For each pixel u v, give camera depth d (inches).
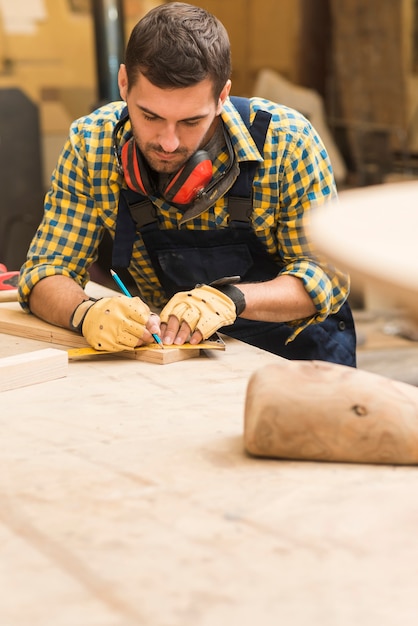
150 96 74.8
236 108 86.7
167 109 74.8
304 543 42.1
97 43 226.4
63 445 55.1
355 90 355.3
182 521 44.4
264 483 49.0
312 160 88.4
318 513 45.3
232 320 80.5
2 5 301.9
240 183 86.6
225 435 56.8
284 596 37.4
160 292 99.9
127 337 75.5
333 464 51.8
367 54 350.9
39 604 37.0
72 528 43.8
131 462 52.1
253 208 88.7
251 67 372.8
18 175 251.4
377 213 38.4
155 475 50.2
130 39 75.8
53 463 52.1
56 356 69.9
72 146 90.6
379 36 346.3
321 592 37.7
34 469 51.2
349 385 52.0
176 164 80.0
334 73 366.0
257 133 85.6
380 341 199.5
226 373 71.9
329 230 34.9
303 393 51.8
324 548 41.6
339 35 356.5
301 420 51.4
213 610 36.4
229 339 83.1
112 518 44.8
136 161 82.5
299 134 87.3
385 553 41.1
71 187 91.4
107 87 227.3
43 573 39.4
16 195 250.4
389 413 51.0
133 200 88.5
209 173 80.9
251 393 53.2
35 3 304.8
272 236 92.4
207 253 91.6
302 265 89.8
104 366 74.1
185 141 78.0
